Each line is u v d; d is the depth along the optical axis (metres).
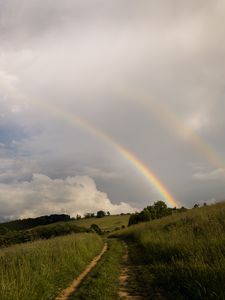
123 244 39.34
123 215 183.38
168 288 12.80
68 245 22.47
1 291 10.50
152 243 24.98
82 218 179.25
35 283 12.63
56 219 166.75
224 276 10.77
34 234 57.09
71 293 13.32
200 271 12.00
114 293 13.01
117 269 18.52
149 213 90.88
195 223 26.41
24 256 16.70
